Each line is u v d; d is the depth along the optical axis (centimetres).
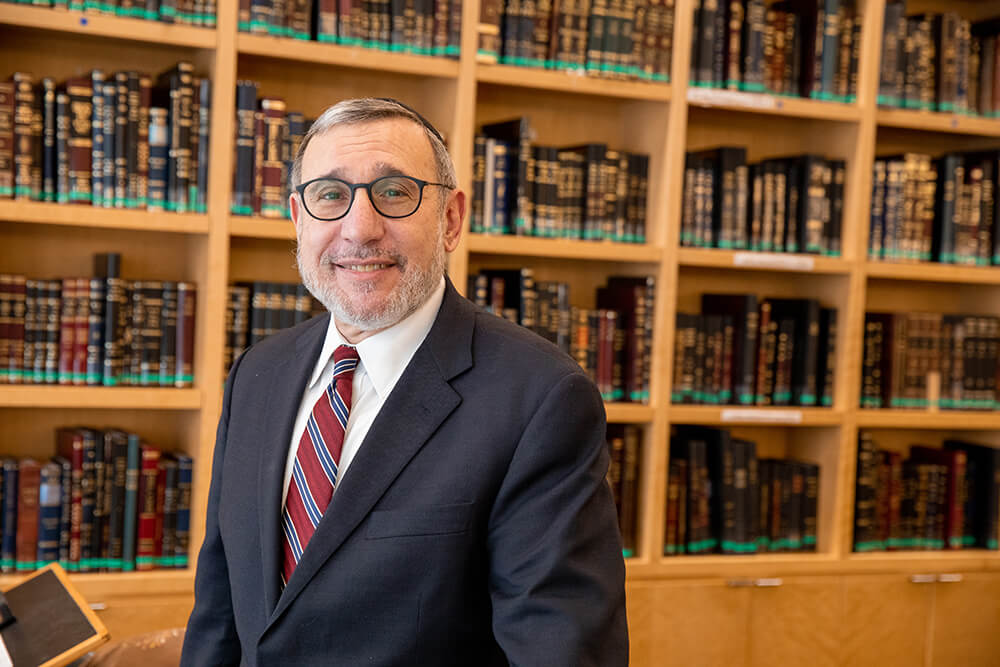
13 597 210
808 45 321
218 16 263
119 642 187
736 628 316
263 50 266
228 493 146
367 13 278
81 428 283
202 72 278
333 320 148
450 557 126
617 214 309
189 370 274
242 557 140
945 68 334
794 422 320
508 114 325
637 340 310
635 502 314
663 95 305
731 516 322
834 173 327
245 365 158
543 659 118
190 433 285
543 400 130
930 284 372
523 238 293
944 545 348
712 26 312
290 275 308
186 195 266
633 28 301
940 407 344
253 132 271
